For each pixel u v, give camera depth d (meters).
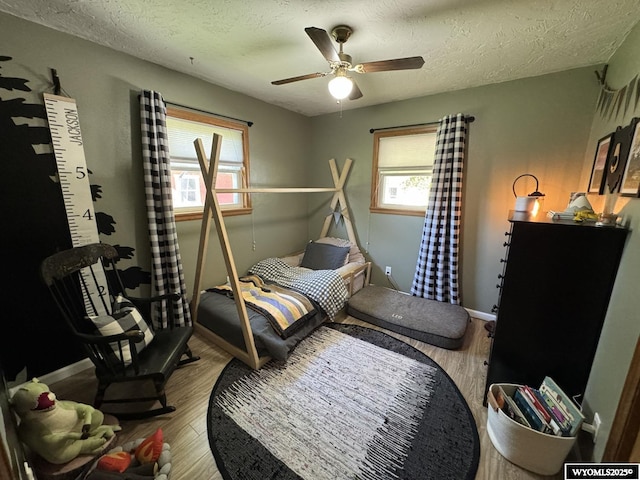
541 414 1.44
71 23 1.78
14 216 1.80
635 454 1.10
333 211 3.97
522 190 2.66
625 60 1.76
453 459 1.47
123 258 2.36
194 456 1.47
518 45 1.97
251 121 3.28
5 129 1.73
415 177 3.35
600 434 1.33
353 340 2.61
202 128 2.86
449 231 3.01
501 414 1.46
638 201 1.31
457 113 2.90
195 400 1.86
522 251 1.63
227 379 2.06
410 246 3.46
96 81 2.07
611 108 1.91
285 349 2.22
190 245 2.88
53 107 1.88
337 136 3.88
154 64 2.37
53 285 1.75
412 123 3.21
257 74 2.61
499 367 1.79
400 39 1.92
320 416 1.74
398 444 1.56
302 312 2.56
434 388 1.99
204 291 2.96
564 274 1.55
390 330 2.79
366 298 3.19
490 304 2.97
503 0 1.50
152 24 1.79
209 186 2.09
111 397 1.90
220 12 1.66
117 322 1.68
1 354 1.81
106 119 2.15
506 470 1.41
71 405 1.41
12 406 1.27
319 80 2.74
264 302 2.56
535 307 1.65
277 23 1.77
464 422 1.70
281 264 3.61
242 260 3.48
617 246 1.43
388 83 2.70
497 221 2.82
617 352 1.30
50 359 2.00
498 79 2.59
